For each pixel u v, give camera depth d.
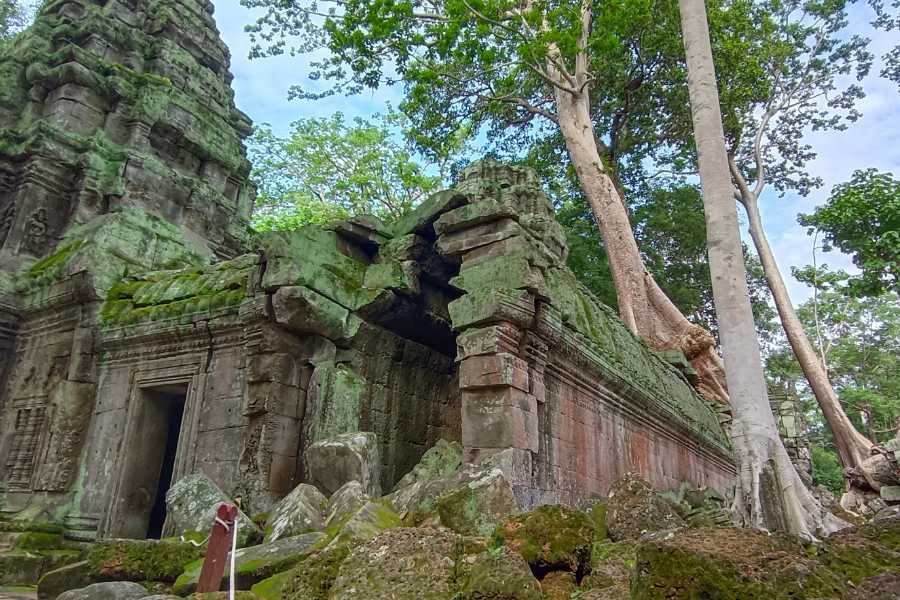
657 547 2.65
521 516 3.84
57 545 8.86
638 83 21.64
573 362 8.45
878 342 38.94
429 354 9.57
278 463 7.44
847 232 15.22
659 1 19.52
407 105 19.56
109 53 14.13
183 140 14.14
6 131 12.45
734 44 19.95
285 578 4.17
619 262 17.89
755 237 23.48
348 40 14.91
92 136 12.90
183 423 8.80
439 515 4.61
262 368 7.81
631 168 25.14
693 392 15.73
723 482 17.31
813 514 5.86
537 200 10.13
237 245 14.67
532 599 2.96
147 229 11.64
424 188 29.03
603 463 8.98
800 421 23.41
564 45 14.13
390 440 8.59
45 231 12.02
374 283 8.52
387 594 3.29
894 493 14.04
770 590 2.41
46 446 9.77
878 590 2.44
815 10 24.83
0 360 11.09
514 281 7.20
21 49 13.95
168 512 5.99
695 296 26.34
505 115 23.22
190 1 15.85
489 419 6.67
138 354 9.86
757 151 25.72
